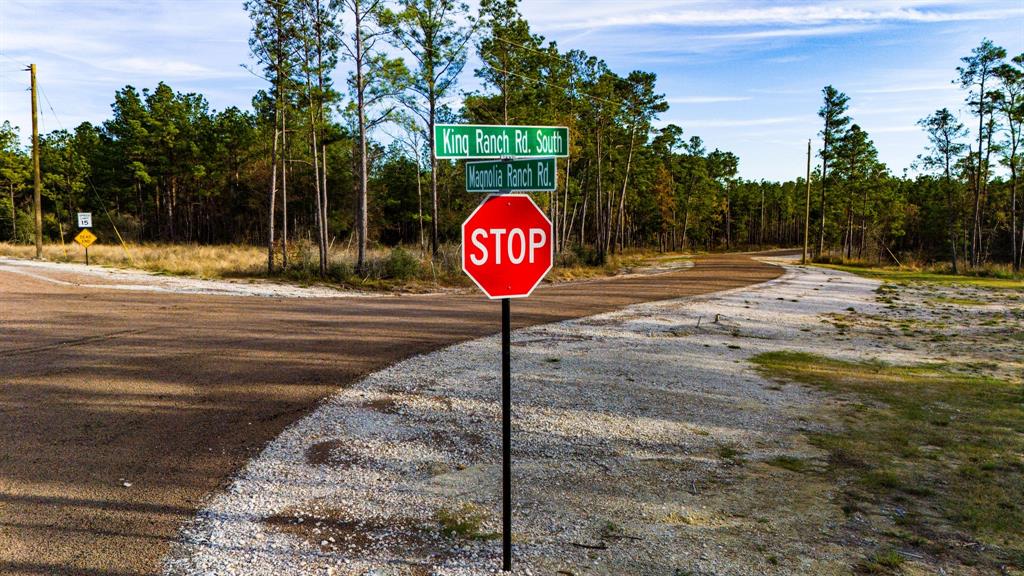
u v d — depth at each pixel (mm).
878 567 3855
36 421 6117
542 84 38219
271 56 23375
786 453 6102
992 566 3924
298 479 5016
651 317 16000
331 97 24297
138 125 52500
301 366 9016
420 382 8375
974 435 6777
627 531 4289
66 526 4043
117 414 6465
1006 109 42094
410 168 65000
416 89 26969
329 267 25344
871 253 62469
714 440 6438
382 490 4875
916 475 5535
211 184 58688
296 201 56156
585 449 6016
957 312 19641
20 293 16219
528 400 7664
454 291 24125
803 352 12070
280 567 3645
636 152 61656
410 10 24422
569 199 59094
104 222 59062
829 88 56625
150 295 17078
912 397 8516
